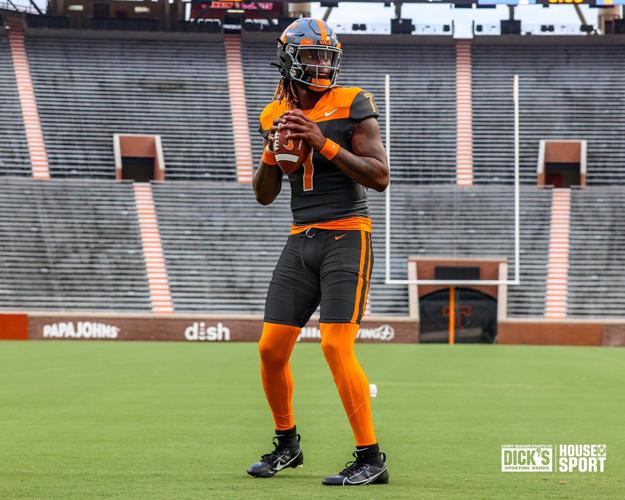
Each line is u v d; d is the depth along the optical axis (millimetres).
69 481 4625
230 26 39094
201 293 29391
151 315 26672
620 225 31484
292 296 4629
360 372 4488
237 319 26641
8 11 37625
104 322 26375
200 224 31578
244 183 33031
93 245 30312
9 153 33781
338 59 4633
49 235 30375
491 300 28375
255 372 14469
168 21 39250
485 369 15695
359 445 4523
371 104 4574
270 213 32031
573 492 4312
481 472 5012
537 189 32781
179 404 9336
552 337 26453
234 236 31266
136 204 32062
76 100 36125
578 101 36562
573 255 30516
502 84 37344
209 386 11727
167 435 6754
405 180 34094
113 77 37188
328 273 4516
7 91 36031
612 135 35344
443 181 33969
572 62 37938
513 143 35094
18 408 8859
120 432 6934
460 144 35188
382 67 38062
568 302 29047
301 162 4496
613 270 29953
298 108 4676
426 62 38219
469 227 31500
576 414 8531
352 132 4539
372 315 28938
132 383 12211
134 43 38406
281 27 39281
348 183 4570
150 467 5168
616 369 15844
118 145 33906
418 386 11961
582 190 32781
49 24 37844
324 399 9805
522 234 31188
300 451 4941
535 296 29250
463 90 37188
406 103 36719
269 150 4664
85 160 34031
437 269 28469
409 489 4348
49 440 6430
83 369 15055
